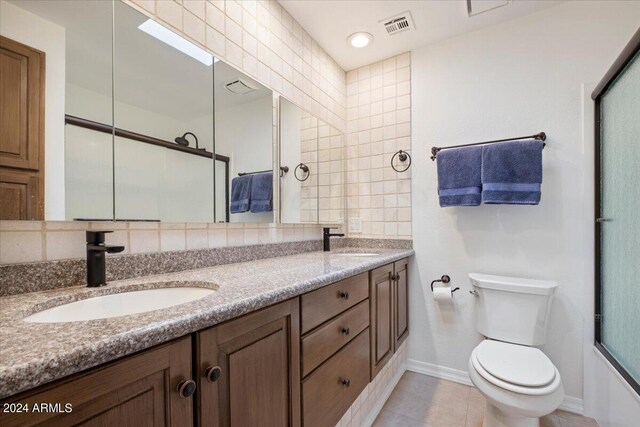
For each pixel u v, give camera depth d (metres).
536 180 1.64
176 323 0.60
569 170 1.71
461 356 1.98
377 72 2.35
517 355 1.44
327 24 1.93
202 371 0.66
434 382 1.97
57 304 0.78
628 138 1.33
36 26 0.86
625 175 1.36
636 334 1.25
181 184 1.25
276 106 1.75
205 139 1.35
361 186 2.38
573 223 1.69
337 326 1.21
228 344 0.73
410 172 2.18
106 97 1.02
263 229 1.69
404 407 1.71
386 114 2.29
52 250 0.90
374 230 2.31
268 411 0.85
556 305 1.72
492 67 1.93
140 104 1.11
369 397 1.57
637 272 1.25
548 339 1.73
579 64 1.71
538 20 1.81
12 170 0.80
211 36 1.37
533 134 1.80
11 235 0.83
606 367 1.48
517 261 1.82
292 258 1.70
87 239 0.91
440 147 2.05
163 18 1.18
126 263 1.04
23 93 0.82
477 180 1.78
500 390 1.24
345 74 2.47
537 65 1.81
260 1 1.64
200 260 1.29
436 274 2.07
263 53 1.65
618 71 1.35
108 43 1.02
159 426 0.57
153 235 1.16
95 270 0.91
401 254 1.91
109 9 1.03
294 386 0.96
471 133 1.98
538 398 1.18
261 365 0.83
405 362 2.13
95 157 0.98
